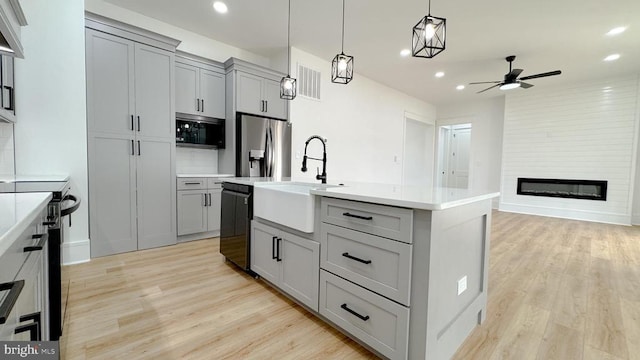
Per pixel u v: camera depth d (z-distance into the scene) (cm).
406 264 131
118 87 295
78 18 264
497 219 562
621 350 159
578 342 166
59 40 256
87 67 276
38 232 107
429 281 125
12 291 56
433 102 787
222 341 162
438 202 123
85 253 279
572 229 475
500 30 368
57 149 259
